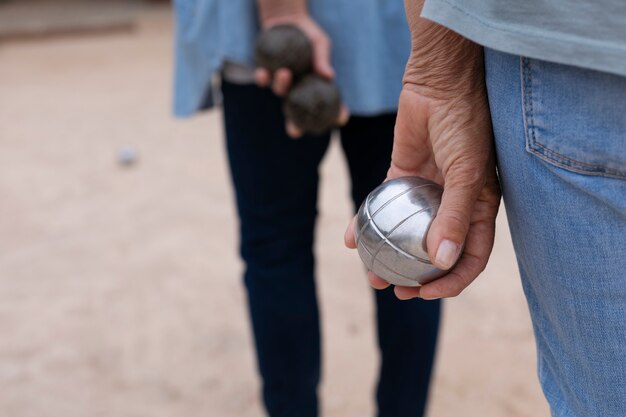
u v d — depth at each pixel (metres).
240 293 2.71
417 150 1.06
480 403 2.12
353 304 2.60
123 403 2.19
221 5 1.59
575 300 0.91
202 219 3.31
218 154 4.09
